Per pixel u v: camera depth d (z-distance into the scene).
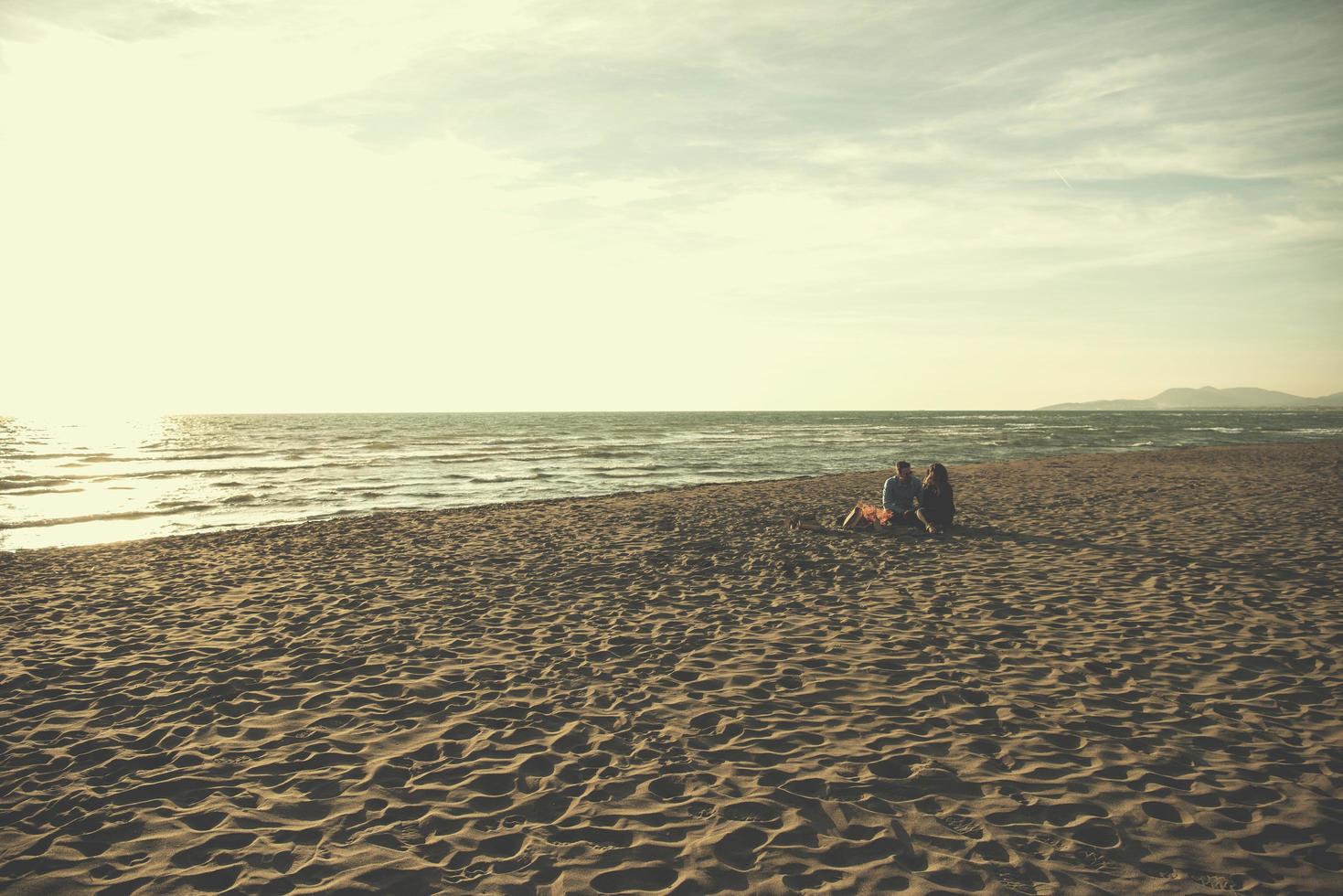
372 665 6.53
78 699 5.82
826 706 5.32
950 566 9.89
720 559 10.95
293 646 7.13
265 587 9.88
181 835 3.79
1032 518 13.89
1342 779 4.05
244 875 3.42
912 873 3.31
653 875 3.37
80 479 28.41
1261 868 3.29
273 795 4.21
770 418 164.75
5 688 6.11
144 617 8.44
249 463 36.50
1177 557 9.91
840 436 66.25
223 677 6.30
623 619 7.87
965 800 3.95
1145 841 3.51
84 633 7.82
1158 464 28.25
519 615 8.11
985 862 3.38
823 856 3.47
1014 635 6.82
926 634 6.98
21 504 21.66
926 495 12.56
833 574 9.65
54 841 3.75
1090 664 6.00
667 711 5.32
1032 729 4.82
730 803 3.99
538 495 23.81
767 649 6.70
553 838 3.69
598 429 88.81
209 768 4.57
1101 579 8.85
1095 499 16.80
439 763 4.59
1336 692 5.29
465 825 3.85
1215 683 5.52
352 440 60.78
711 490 21.75
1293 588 8.13
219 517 19.16
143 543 14.02
